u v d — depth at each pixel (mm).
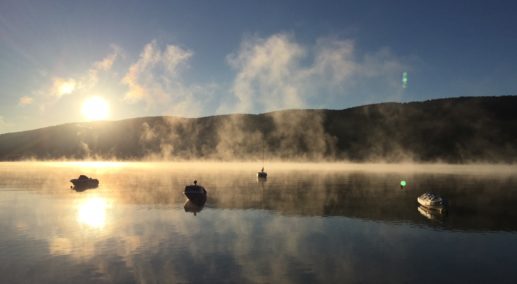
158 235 32625
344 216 41094
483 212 43656
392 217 40594
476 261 25453
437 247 28734
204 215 41906
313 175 109375
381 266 24391
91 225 36750
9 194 62719
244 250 27969
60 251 27828
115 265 24672
